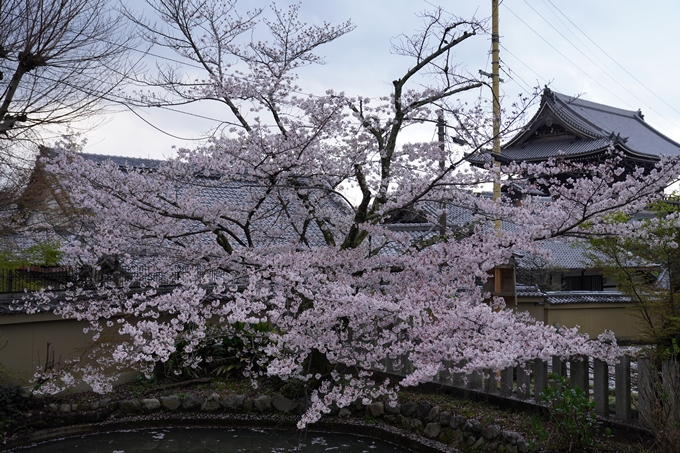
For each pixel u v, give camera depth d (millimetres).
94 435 9023
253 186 8273
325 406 6938
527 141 31219
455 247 6766
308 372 7984
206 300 10500
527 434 7211
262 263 6984
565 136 30047
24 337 9523
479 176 7367
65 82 9672
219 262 8070
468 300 6570
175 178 8016
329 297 6410
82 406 9266
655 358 7355
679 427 6031
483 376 8109
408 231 11367
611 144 7062
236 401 9547
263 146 7379
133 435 9062
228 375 10469
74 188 7195
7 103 9164
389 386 9711
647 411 6492
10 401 8758
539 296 17109
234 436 9008
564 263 22359
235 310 6172
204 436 9039
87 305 9297
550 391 7176
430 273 6910
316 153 7941
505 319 6012
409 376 5621
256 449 8508
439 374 9016
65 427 8945
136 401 9531
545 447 6879
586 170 7074
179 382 10234
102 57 9812
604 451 6508
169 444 8750
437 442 8086
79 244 7672
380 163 8289
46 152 8734
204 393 9875
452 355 6145
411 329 6707
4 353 9312
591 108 36250
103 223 7727
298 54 8859
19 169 10422
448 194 7742
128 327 5961
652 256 8875
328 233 8820
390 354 6668
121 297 9008
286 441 8758
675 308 7680
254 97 8391
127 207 7711
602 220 8367
